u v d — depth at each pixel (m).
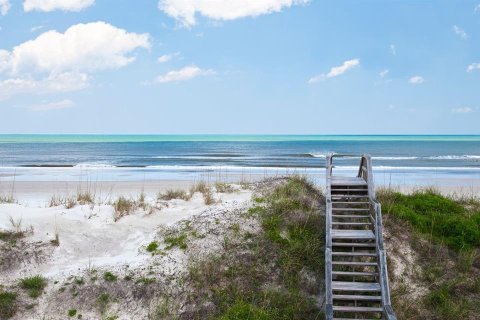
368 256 10.88
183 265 11.51
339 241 11.87
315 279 11.19
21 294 10.47
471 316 10.72
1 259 11.43
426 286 11.62
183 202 15.09
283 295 10.57
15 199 18.61
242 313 9.80
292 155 58.34
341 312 10.54
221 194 15.55
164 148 82.94
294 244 11.90
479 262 12.47
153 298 10.54
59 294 10.55
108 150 75.62
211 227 12.83
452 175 32.97
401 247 12.78
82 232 12.98
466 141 129.62
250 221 12.98
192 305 10.39
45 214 13.74
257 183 16.66
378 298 9.73
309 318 10.16
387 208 14.30
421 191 17.84
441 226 13.71
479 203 16.28
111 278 10.98
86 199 15.79
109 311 10.25
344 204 13.52
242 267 11.35
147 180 28.98
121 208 14.26
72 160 50.22
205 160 48.62
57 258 11.92
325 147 88.12
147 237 12.88
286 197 14.34
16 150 76.44
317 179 28.44
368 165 13.06
